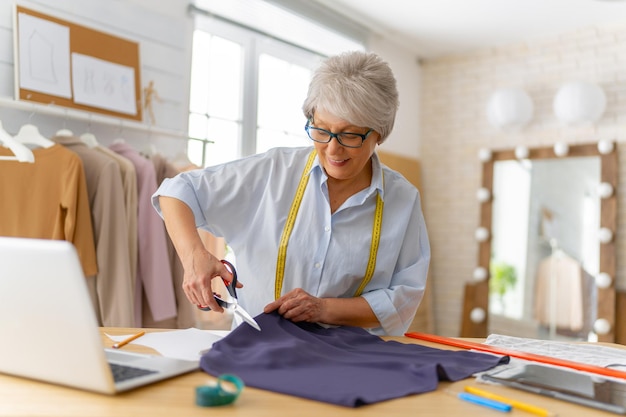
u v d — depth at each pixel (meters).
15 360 0.90
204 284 1.26
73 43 2.68
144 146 2.99
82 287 0.79
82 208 2.36
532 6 3.99
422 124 5.10
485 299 4.53
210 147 3.51
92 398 0.83
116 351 1.10
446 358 1.13
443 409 0.84
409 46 4.81
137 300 2.60
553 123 4.45
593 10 4.03
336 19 4.14
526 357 1.20
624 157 4.14
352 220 1.57
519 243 4.44
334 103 1.36
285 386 0.89
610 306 4.02
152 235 2.60
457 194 4.88
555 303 4.24
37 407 0.79
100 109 2.77
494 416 0.81
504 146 4.66
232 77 3.65
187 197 1.50
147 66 3.04
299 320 1.33
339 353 1.14
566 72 4.41
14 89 2.52
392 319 1.49
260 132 3.84
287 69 4.02
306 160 1.61
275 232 1.55
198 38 3.46
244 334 1.16
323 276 1.55
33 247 0.80
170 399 0.83
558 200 4.32
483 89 4.80
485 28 4.39
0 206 2.26
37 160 2.33
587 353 1.30
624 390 0.95
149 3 3.05
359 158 1.45
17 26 2.49
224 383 0.91
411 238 1.65
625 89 4.17
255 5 3.57
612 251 4.07
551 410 0.85
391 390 0.90
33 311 0.83
